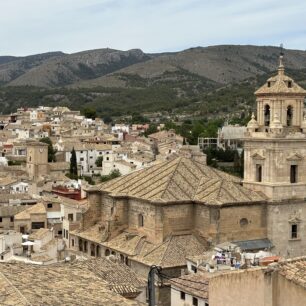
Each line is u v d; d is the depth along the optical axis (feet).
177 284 259.39
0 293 154.61
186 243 336.70
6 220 493.77
